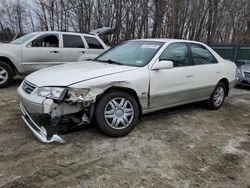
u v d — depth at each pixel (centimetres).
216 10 2131
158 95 437
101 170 311
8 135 392
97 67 416
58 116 352
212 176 316
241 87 941
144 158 345
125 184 288
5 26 2728
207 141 413
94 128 422
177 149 377
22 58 741
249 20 2233
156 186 288
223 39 2422
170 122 483
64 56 807
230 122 512
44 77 381
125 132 400
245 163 353
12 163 316
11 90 706
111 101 384
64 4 2086
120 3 1917
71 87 349
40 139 360
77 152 348
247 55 1404
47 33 788
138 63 435
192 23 2105
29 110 371
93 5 1983
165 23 1880
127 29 1958
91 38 872
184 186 293
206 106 582
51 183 282
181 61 484
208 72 529
